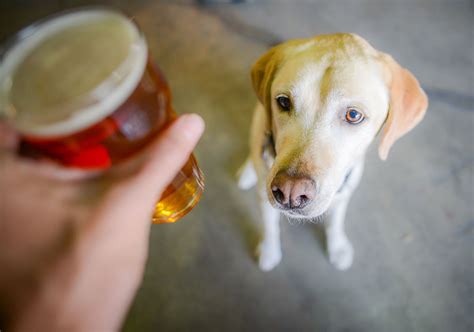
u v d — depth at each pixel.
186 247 2.26
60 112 0.41
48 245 0.49
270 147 1.55
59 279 0.49
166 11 3.39
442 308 2.02
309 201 1.26
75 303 0.51
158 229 2.32
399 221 2.28
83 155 0.49
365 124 1.30
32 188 0.49
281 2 3.37
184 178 0.70
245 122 2.70
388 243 2.21
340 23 3.19
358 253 2.20
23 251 0.48
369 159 2.47
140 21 3.36
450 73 2.82
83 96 0.41
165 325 2.03
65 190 0.51
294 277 2.14
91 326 0.53
